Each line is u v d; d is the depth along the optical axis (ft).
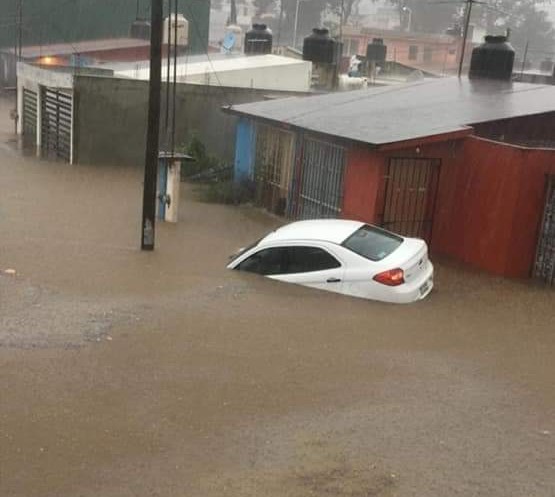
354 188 49.52
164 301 31.24
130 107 82.53
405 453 17.87
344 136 48.42
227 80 97.25
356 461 17.33
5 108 134.92
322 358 24.81
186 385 21.74
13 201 59.88
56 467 16.66
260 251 36.96
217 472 16.63
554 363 26.05
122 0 160.76
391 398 21.50
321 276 34.30
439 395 21.93
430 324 30.35
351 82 109.50
